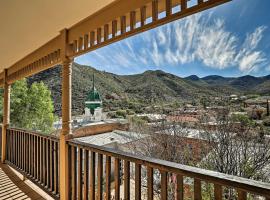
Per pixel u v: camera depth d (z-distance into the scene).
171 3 1.76
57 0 2.19
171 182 3.69
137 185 1.82
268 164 3.48
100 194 2.31
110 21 2.28
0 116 13.88
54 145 3.32
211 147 4.12
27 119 14.57
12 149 5.00
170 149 4.83
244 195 1.19
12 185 3.84
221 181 1.27
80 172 2.68
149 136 5.31
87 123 8.87
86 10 2.41
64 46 2.97
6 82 5.51
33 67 4.08
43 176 3.58
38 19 2.65
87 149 2.52
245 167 3.64
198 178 1.39
